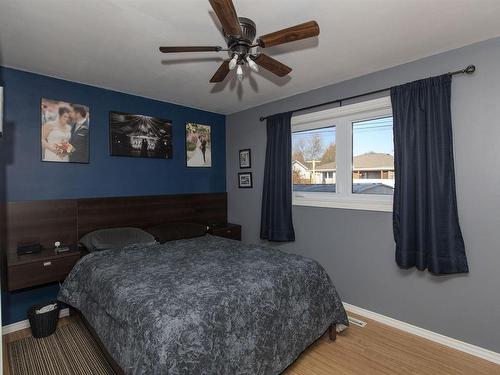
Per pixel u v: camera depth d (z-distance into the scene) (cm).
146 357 139
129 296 174
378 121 287
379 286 277
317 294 223
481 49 216
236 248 281
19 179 259
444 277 238
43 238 270
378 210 275
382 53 236
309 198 342
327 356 219
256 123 391
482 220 219
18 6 167
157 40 210
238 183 421
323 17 183
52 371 205
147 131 349
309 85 311
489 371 204
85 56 235
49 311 249
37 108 269
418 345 236
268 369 175
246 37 169
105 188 314
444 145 229
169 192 371
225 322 160
